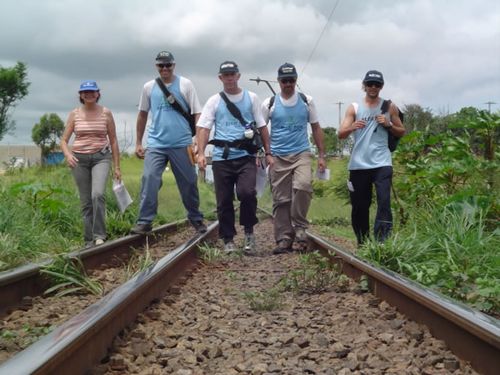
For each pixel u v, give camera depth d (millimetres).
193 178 10898
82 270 7344
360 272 7258
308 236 11086
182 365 4266
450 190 10367
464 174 10156
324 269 7477
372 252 7551
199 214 11391
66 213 11578
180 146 10539
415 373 4016
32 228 9211
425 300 4938
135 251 9672
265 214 23266
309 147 10492
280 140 10414
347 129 8891
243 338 5016
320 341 4805
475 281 6082
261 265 9469
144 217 10922
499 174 9867
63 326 4039
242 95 10203
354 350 4586
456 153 10477
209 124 10172
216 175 10484
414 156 12055
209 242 11422
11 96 47875
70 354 3693
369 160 8977
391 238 8094
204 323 5496
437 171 10203
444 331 4652
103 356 4344
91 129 9688
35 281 6617
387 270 6523
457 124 10914
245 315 5953
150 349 4594
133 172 30656
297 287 7090
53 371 3439
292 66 10109
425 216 9109
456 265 6805
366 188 9203
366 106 8938
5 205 9820
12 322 5418
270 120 10469
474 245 7305
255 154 10406
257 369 4105
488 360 3904
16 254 7812
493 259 6867
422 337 4832
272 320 5656
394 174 12164
